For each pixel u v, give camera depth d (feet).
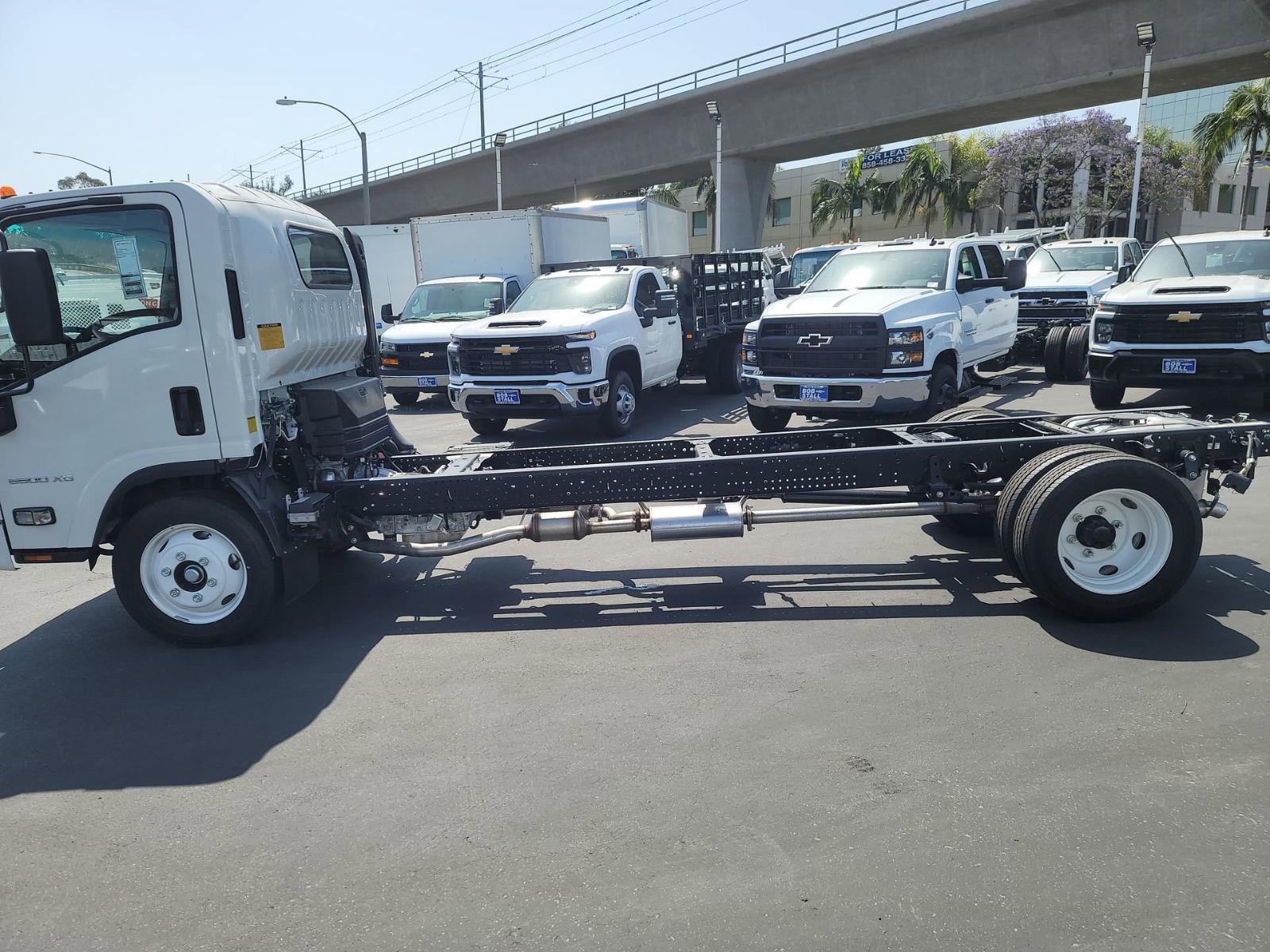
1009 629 16.39
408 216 192.85
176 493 16.99
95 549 17.02
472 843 10.71
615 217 68.54
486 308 52.90
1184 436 17.47
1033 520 16.16
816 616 17.58
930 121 112.47
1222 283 33.94
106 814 11.73
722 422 41.32
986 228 176.65
